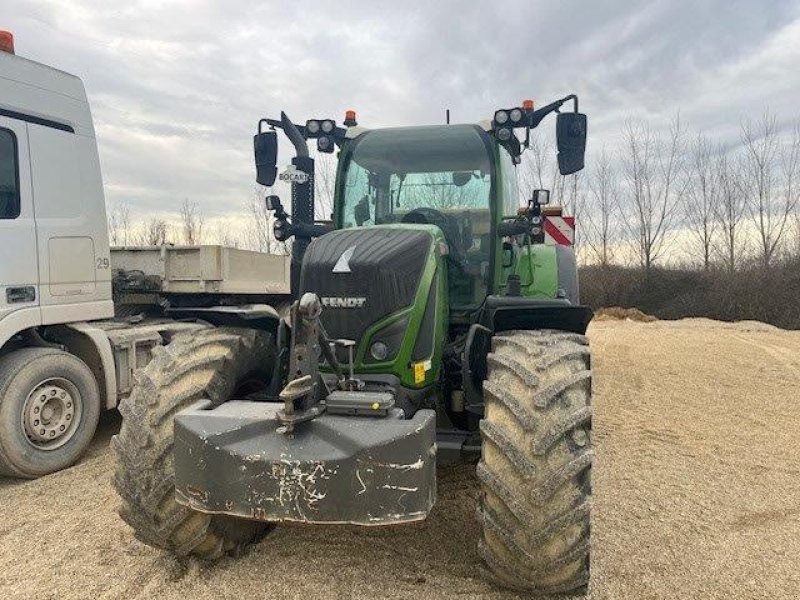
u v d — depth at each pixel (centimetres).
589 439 260
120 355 574
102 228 562
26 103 501
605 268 2603
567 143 389
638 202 2652
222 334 333
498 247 433
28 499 423
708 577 300
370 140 459
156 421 279
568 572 256
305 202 448
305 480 243
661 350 1005
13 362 470
